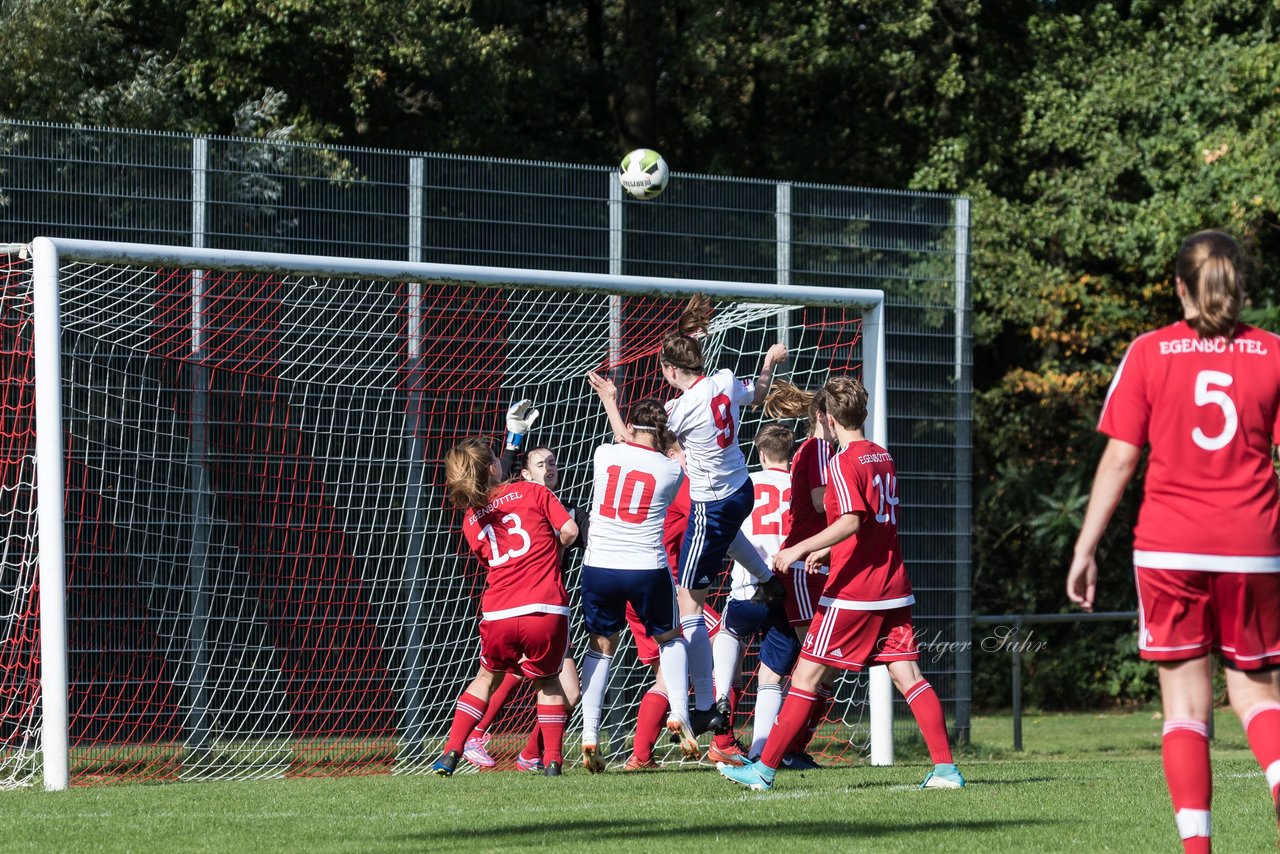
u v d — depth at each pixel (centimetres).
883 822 1923
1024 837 1777
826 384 2330
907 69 6644
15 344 3428
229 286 3678
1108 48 6719
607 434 4006
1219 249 1452
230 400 3706
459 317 3897
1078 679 6825
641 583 2795
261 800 2381
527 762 3228
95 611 3528
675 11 7056
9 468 3522
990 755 4216
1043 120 6450
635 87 7106
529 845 1773
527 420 3173
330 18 5350
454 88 6019
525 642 2652
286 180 3722
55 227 3506
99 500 3569
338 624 3772
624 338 3997
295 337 3753
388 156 3809
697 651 2992
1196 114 6241
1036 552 6950
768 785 2362
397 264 3244
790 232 4191
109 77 5212
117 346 3603
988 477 7112
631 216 4025
